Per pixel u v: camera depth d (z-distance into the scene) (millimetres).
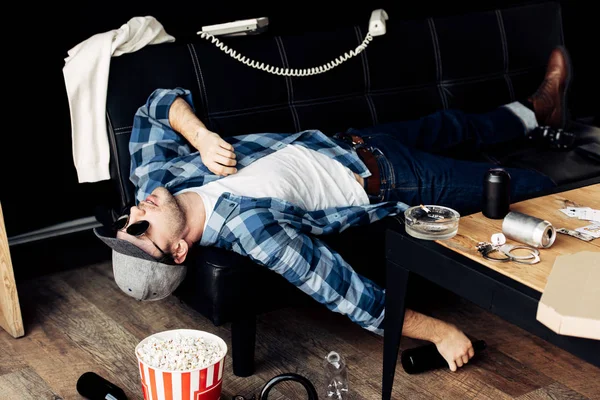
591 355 1315
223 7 2947
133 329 2338
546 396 1952
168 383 1695
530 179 2426
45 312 2455
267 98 2572
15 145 2678
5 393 1998
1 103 2617
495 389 1981
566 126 2996
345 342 2242
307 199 2152
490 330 2293
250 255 1914
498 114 2912
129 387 2016
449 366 2031
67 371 2102
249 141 2281
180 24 2873
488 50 3043
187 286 2029
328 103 2699
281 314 2412
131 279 1902
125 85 2316
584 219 1771
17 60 2611
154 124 2271
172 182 2092
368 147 2381
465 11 3594
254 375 2061
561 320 1302
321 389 1986
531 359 2129
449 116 2783
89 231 2846
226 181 2062
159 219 1910
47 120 2723
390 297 1803
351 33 2758
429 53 2916
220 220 1940
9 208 2713
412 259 1693
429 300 2484
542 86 2977
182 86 2406
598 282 1400
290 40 2635
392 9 3389
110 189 2900
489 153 2820
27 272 2727
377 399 1944
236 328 2002
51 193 2791
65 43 2688
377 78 2807
